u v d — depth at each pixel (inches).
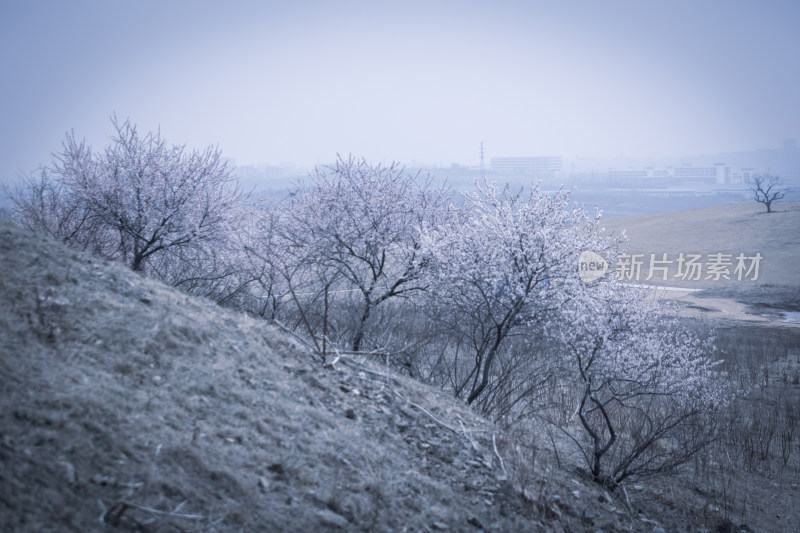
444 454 255.0
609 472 334.6
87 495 142.9
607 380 352.5
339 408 251.0
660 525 286.4
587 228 410.9
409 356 400.8
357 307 449.4
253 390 228.5
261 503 169.6
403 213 483.5
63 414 162.4
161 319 239.1
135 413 178.7
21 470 139.4
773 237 2655.0
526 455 297.0
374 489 201.9
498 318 400.2
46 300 213.3
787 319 1446.9
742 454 419.5
